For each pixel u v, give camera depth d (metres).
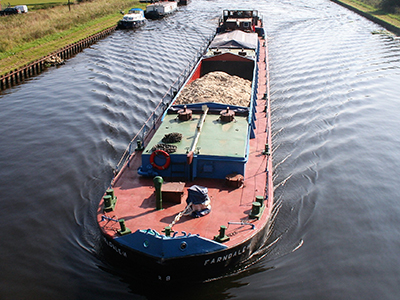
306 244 12.81
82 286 10.95
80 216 13.98
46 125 21.31
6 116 22.64
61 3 63.59
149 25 50.56
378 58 34.22
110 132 20.27
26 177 16.42
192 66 28.61
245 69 23.11
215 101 15.36
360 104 24.23
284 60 33.41
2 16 50.97
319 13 57.19
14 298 10.66
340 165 17.56
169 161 11.75
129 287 10.83
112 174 16.52
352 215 14.34
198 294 10.55
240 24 32.00
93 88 27.09
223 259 9.95
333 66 31.73
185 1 65.31
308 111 23.09
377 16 53.66
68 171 16.81
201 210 10.66
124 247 9.76
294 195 15.34
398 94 25.92
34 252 12.32
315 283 11.25
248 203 11.19
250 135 15.16
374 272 11.78
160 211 10.74
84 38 41.12
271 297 10.65
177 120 13.87
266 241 12.62
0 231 13.30
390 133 20.58
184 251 9.41
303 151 18.67
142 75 29.52
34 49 37.22
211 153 11.74
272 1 68.06
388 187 16.06
